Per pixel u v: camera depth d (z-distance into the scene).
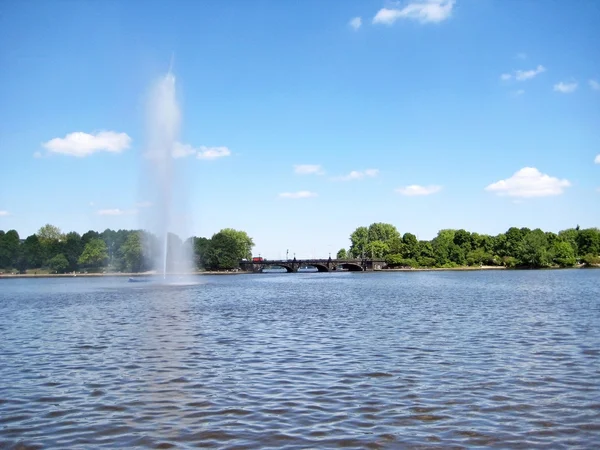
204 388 24.09
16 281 186.75
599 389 23.27
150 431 18.28
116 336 41.44
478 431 17.94
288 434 17.77
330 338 39.00
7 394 23.50
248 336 40.53
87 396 23.03
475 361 29.61
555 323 46.66
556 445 16.69
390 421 19.02
